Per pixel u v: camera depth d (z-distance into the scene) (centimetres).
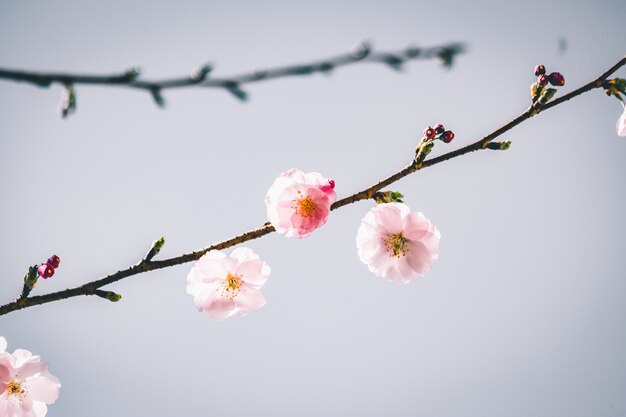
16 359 83
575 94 81
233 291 84
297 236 82
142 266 80
